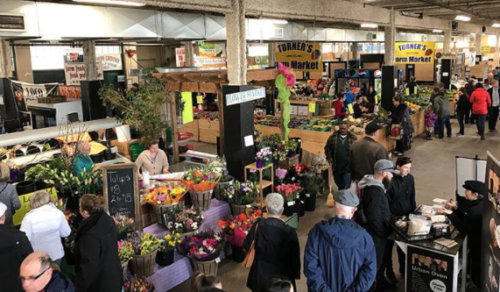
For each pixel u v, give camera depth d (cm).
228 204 549
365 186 390
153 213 498
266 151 581
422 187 752
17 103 782
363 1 939
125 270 402
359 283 289
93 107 761
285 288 237
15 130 770
